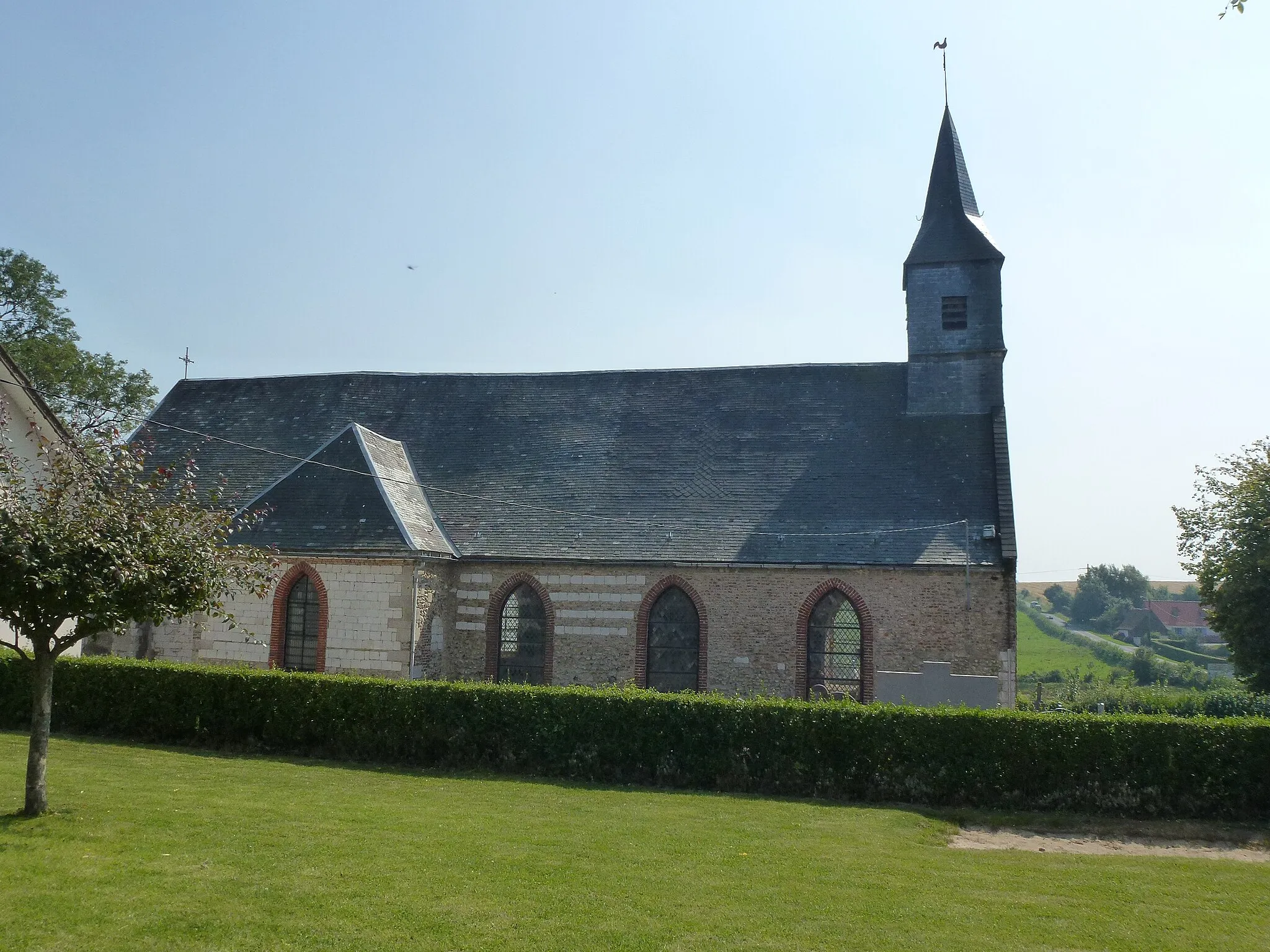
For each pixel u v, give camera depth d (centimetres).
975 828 1573
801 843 1339
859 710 1764
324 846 1155
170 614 1328
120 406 4400
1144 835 1560
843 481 2800
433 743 1906
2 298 4278
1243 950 962
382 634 2538
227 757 1894
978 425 2883
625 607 2669
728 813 1540
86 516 1220
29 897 929
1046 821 1608
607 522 2806
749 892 1069
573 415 3200
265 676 2016
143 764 1738
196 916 904
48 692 1267
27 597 1188
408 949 854
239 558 1411
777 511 2744
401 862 1104
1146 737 1688
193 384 3644
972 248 3008
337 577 2581
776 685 2564
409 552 2514
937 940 946
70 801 1344
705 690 2594
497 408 3284
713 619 2616
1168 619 11450
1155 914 1076
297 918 910
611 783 1786
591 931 916
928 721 1739
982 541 2550
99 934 854
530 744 1850
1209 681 6475
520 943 879
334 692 1966
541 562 2708
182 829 1205
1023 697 4328
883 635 2522
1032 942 957
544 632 2722
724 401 3142
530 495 2947
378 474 2758
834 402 3056
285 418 3412
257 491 3073
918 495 2711
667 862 1184
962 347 2972
